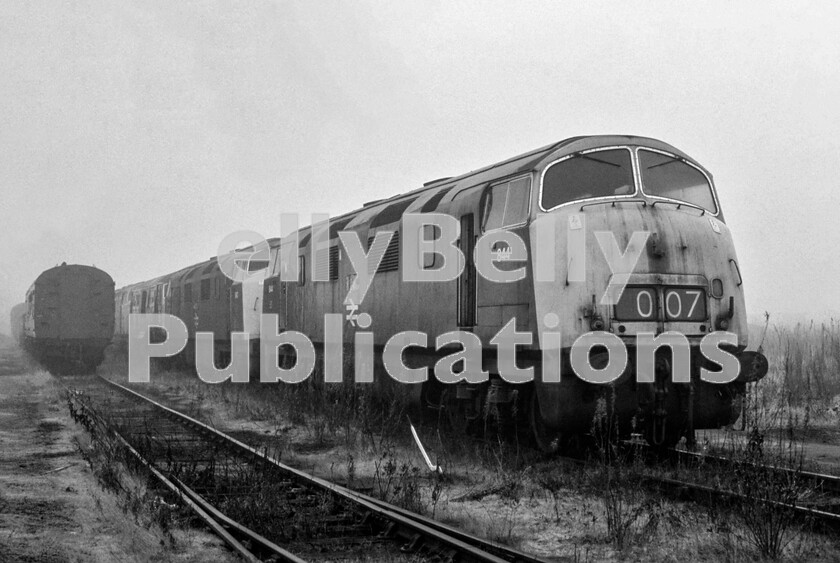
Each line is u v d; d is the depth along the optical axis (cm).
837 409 1489
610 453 1044
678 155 1155
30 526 774
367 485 1016
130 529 752
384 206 1609
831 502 848
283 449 1292
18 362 3988
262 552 715
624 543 733
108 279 3219
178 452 1289
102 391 2442
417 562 687
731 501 813
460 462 1106
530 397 1138
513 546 736
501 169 1211
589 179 1105
